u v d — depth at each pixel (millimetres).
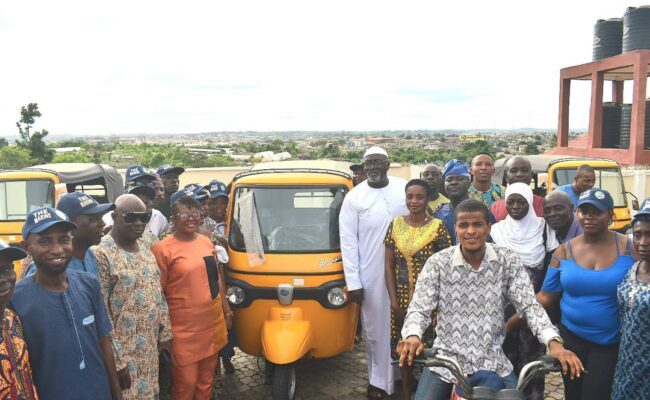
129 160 28250
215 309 4637
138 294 3848
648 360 3314
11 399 2568
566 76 24062
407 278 4898
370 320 5250
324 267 5242
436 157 32688
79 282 3125
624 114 21969
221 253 5043
